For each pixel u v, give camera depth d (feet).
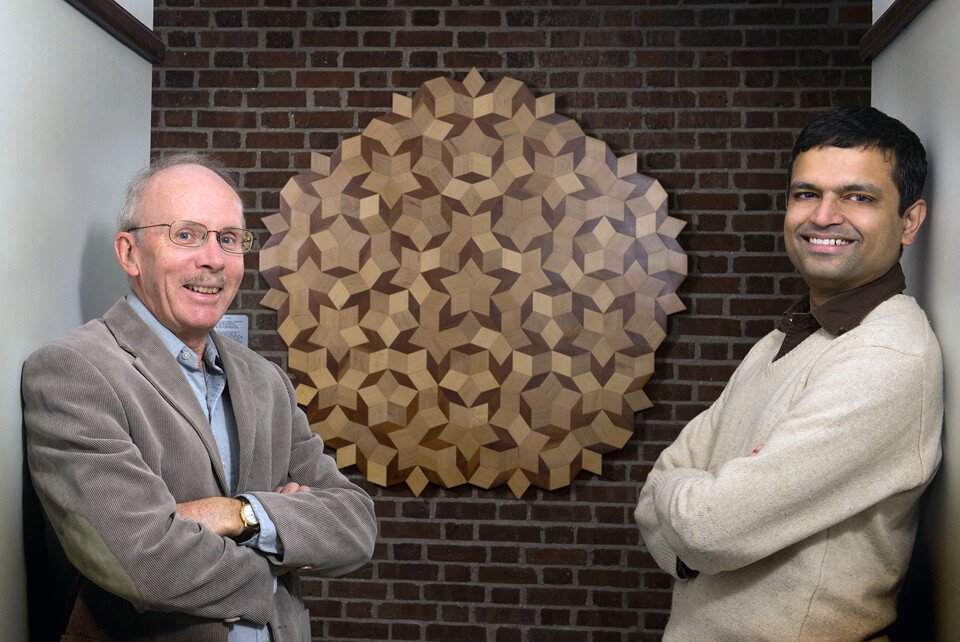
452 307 8.50
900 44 5.78
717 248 8.54
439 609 8.63
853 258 4.42
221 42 8.82
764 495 4.04
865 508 4.11
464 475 8.54
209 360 5.05
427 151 8.53
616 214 8.39
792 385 4.48
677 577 4.86
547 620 8.55
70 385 4.26
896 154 4.38
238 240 5.04
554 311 8.43
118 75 6.47
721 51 8.52
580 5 8.60
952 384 4.58
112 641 4.32
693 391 8.56
